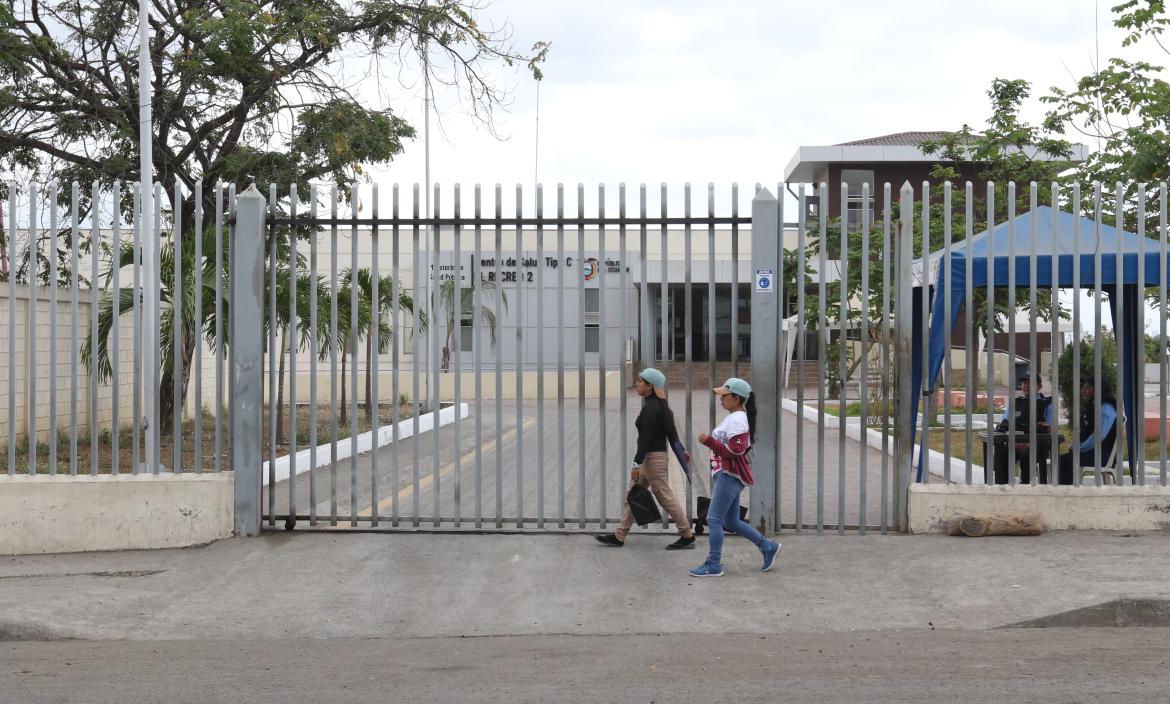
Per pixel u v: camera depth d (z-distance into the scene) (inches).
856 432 817.5
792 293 989.2
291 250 375.2
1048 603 294.4
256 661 257.4
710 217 364.2
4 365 556.7
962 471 553.9
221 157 702.5
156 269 374.3
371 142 708.7
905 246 373.4
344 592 318.0
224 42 657.6
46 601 307.3
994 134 834.8
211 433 681.0
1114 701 215.3
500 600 309.6
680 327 1701.5
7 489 362.6
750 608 299.7
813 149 1615.4
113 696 228.7
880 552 350.6
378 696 225.9
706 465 654.5
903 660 249.4
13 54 652.1
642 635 279.0
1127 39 630.5
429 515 454.6
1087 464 426.0
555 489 546.3
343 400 884.0
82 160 688.4
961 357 1357.0
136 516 366.0
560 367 377.7
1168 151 604.4
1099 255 363.3
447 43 679.1
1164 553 339.9
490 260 1465.3
